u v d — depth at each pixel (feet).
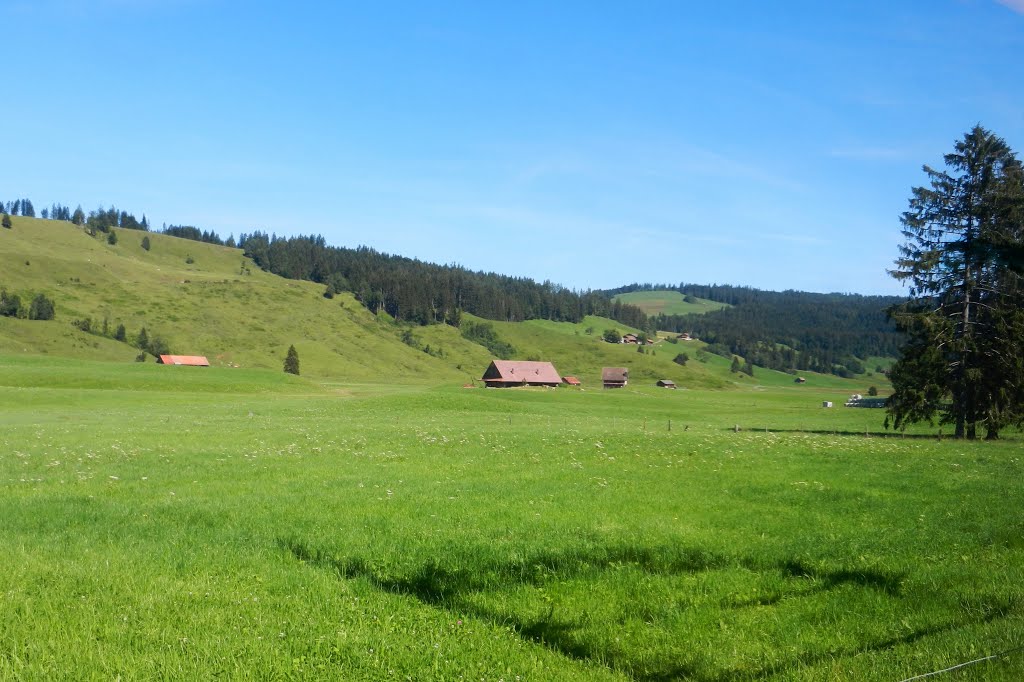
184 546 46.47
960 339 163.32
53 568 39.91
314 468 87.40
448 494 68.33
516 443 119.85
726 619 35.19
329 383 531.09
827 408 372.58
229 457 96.73
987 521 55.36
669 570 43.27
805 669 29.07
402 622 34.04
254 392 340.39
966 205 166.81
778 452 109.19
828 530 53.16
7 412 199.41
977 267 160.15
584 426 176.65
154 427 144.36
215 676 27.55
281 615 34.14
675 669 29.99
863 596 37.91
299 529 52.42
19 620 31.94
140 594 36.22
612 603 37.65
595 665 30.30
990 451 115.24
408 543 48.42
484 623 34.45
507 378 616.39
